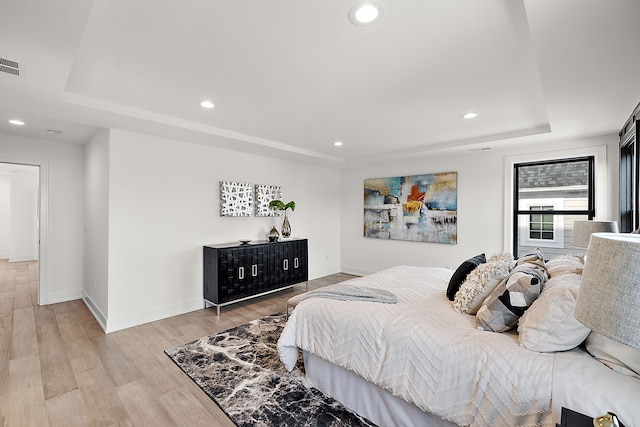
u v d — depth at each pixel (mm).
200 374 2387
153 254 3559
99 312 3504
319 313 2123
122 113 2754
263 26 1597
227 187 4250
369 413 1882
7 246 7641
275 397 2111
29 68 1880
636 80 1992
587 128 3172
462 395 1432
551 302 1414
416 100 2648
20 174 7332
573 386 1166
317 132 3711
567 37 1496
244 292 4051
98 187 3566
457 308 1993
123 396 2109
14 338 3023
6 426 1811
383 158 4980
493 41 1736
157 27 1595
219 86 2361
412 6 1434
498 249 4266
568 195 3809
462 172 4609
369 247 5832
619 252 705
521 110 2895
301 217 5492
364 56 1915
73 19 1416
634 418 1022
